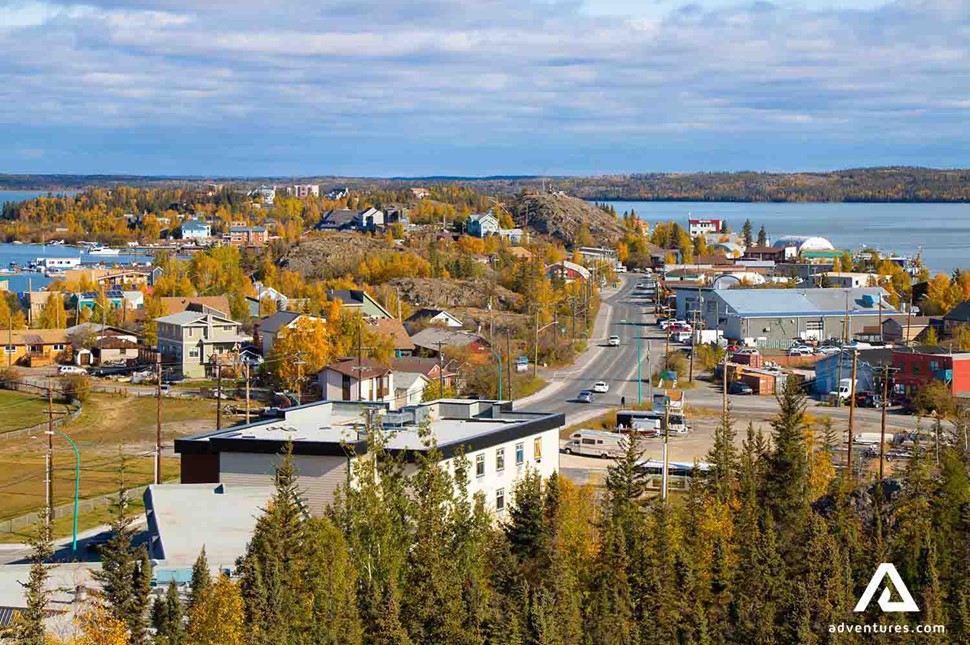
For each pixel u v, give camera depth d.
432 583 44.50
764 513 60.62
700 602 50.31
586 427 109.75
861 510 62.44
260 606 41.41
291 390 122.88
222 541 49.78
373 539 46.50
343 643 41.88
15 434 106.75
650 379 133.12
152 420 113.38
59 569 50.72
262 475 56.62
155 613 42.62
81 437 106.88
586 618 48.12
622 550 49.91
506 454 62.28
